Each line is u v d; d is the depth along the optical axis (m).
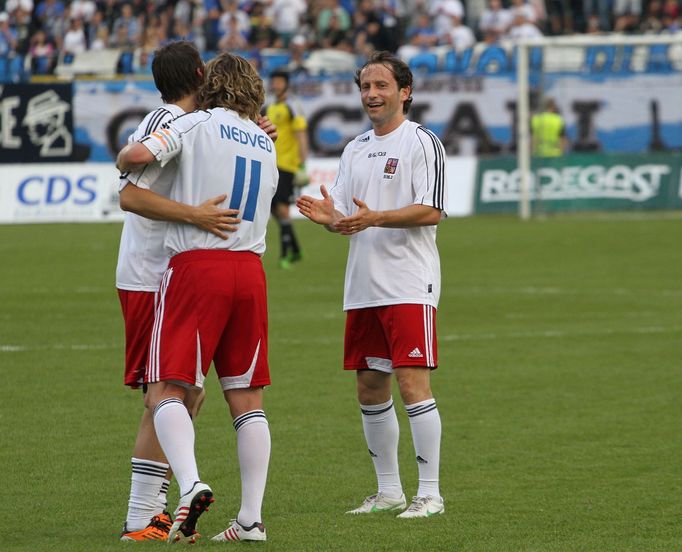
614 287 53.56
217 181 18.88
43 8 105.06
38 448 25.56
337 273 57.78
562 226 79.69
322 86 87.75
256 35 104.50
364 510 21.44
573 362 36.53
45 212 81.88
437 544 18.97
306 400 30.92
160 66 19.61
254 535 18.89
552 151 87.94
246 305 19.11
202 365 18.73
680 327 43.06
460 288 53.25
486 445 26.56
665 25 109.19
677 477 23.78
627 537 19.55
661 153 89.38
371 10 103.88
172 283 18.86
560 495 22.42
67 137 84.06
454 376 34.41
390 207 21.75
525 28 106.50
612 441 26.91
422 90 89.88
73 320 43.25
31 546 18.59
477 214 88.62
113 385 32.28
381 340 21.83
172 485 23.41
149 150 18.36
